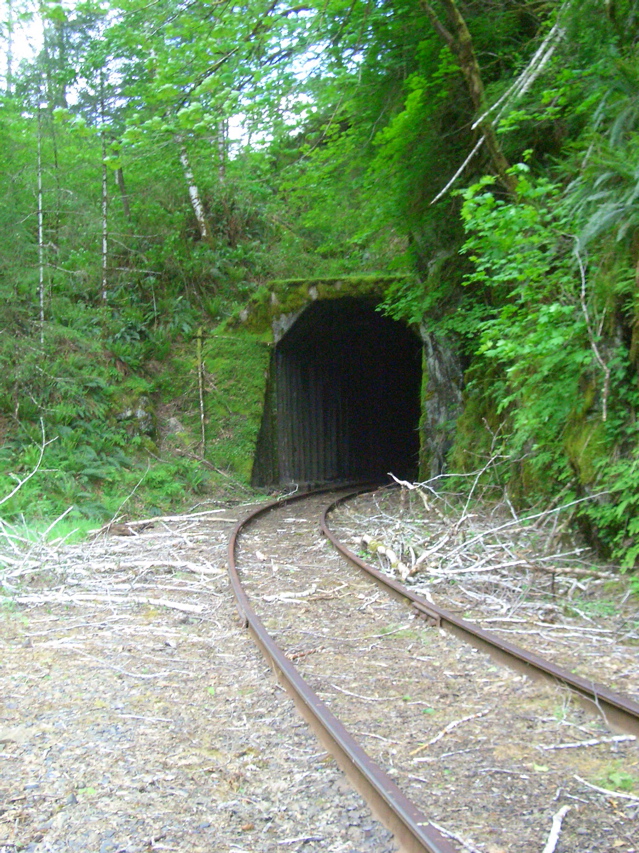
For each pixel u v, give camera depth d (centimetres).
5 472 1427
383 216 1377
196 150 1293
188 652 605
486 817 339
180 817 340
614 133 760
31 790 363
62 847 313
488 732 439
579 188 791
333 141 1384
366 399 2908
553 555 864
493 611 728
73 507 1371
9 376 1619
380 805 338
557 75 925
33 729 443
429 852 287
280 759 401
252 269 2641
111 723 452
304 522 1423
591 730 441
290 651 600
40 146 1800
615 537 831
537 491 1059
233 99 1051
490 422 1384
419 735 435
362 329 2536
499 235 831
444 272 1438
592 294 794
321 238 2744
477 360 1446
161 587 842
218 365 2131
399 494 1853
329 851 312
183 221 2505
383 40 1223
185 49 1041
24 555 961
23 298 1747
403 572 866
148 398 1933
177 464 1841
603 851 312
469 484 1378
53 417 1650
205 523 1420
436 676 541
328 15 1130
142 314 2175
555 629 662
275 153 1540
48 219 2000
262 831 329
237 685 521
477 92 988
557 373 912
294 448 2325
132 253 2269
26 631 672
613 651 597
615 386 820
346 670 555
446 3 954
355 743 382
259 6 1024
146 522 1367
